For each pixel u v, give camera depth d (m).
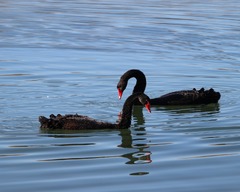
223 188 11.66
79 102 17.89
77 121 15.41
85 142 14.41
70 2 38.34
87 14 33.84
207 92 18.36
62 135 14.91
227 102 18.41
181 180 12.07
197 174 12.37
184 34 28.64
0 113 16.52
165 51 25.36
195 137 14.79
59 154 13.56
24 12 34.25
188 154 13.59
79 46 26.05
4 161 13.06
